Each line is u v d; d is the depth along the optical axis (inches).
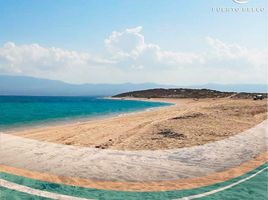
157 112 1603.1
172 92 6835.6
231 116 903.7
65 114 1656.0
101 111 1959.9
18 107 2487.7
